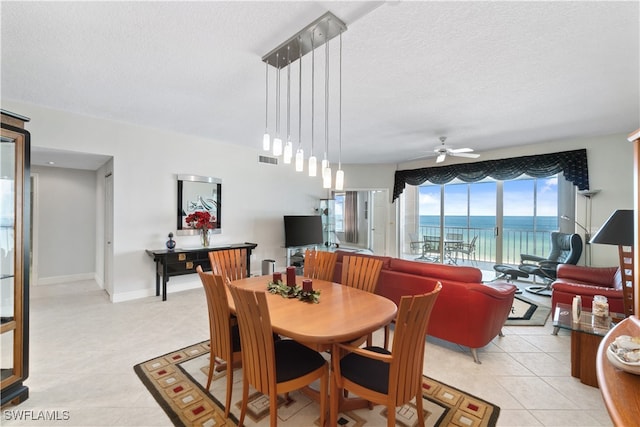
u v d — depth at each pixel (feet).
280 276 8.71
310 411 6.42
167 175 14.89
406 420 6.15
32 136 11.18
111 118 12.81
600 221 15.03
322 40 6.82
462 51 7.37
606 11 5.82
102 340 9.61
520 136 15.30
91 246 18.06
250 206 18.30
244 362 5.76
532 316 12.18
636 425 2.50
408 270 9.57
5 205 6.44
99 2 5.64
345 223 26.73
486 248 23.70
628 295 8.66
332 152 19.26
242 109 11.59
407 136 15.39
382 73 8.55
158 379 7.44
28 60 7.86
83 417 6.09
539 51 7.32
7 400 6.24
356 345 6.75
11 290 6.46
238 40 6.96
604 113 11.73
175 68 8.32
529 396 6.94
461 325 8.49
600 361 3.61
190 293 15.02
